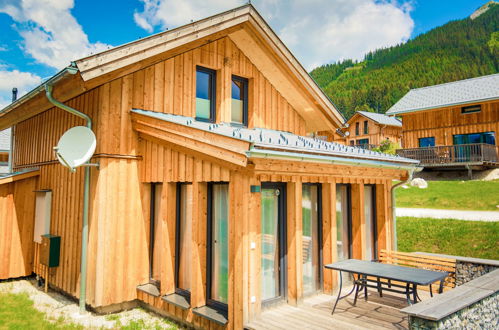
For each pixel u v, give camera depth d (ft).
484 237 35.24
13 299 24.03
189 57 24.54
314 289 22.34
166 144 21.07
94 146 20.45
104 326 19.42
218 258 19.40
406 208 54.65
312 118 31.89
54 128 27.53
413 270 17.74
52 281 26.09
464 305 13.01
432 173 78.13
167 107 23.58
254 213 17.76
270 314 18.15
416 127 83.46
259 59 27.40
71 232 23.86
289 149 16.66
